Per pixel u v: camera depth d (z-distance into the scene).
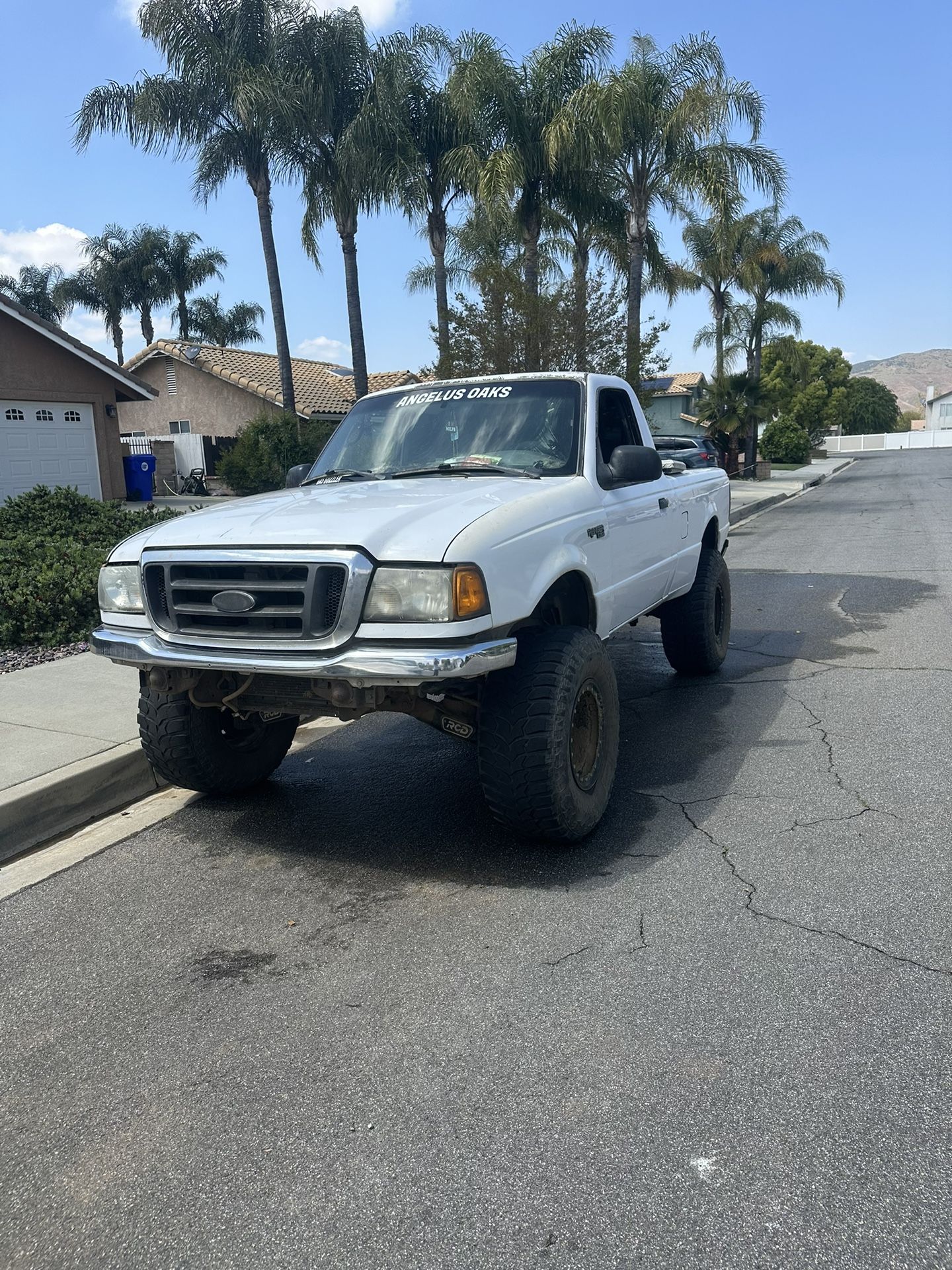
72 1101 2.65
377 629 3.51
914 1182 2.21
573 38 21.27
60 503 12.08
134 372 36.50
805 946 3.27
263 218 24.73
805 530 17.84
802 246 37.41
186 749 4.61
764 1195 2.19
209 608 3.79
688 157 22.42
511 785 3.85
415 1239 2.12
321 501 4.14
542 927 3.47
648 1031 2.83
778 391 37.03
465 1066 2.71
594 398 5.10
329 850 4.28
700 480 6.81
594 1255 2.05
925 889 3.65
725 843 4.14
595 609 4.57
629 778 5.01
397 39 22.11
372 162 21.50
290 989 3.17
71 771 4.86
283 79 21.75
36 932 3.67
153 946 3.52
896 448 93.75
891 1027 2.79
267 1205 2.24
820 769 5.02
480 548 3.58
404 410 5.34
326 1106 2.57
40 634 7.95
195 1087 2.69
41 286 53.53
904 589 10.66
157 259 49.03
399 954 3.35
